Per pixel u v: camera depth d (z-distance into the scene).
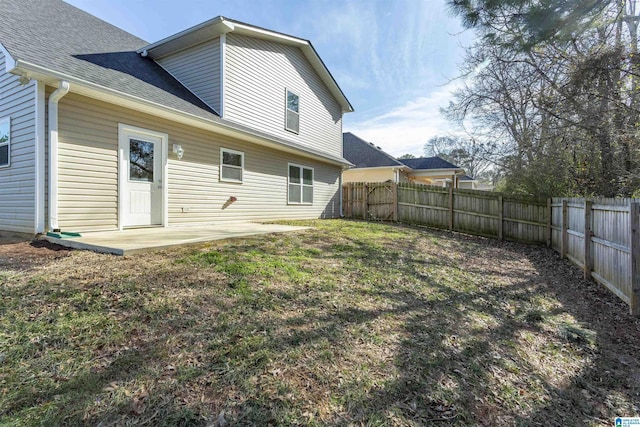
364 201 12.90
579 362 2.76
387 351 2.54
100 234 5.48
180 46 8.72
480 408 2.04
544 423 1.99
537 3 4.82
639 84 5.94
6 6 6.74
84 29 8.12
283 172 10.54
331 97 13.73
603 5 4.77
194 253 4.39
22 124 5.28
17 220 5.45
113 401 1.73
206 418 1.68
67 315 2.54
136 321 2.52
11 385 1.79
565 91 6.67
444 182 24.95
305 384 2.03
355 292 3.72
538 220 8.61
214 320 2.66
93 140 5.60
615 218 4.33
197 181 7.54
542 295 4.41
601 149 7.27
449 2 5.44
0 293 2.84
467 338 2.95
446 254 6.45
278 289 3.47
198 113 7.13
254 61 9.35
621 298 4.11
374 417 1.83
